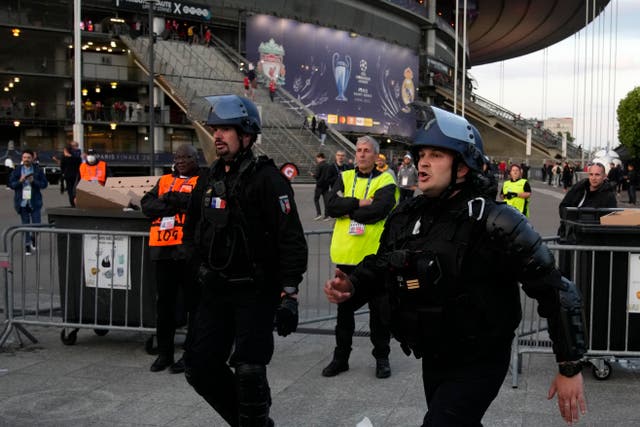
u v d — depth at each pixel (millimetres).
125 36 40844
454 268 2463
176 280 5410
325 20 55219
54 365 5598
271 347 3527
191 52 43562
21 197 12219
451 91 71500
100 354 5941
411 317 2543
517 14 94688
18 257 11156
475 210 2469
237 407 3646
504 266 2479
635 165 45781
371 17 60438
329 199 5477
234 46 51438
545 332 6141
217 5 47531
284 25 50812
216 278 3461
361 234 5422
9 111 38500
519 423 4312
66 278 6199
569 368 2512
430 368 2652
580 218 5461
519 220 2449
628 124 52125
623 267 5109
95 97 44062
